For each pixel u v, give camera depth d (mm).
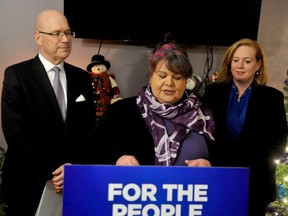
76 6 2479
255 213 1625
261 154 1589
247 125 1584
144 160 1115
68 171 800
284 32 2883
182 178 825
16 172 1670
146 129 1131
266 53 2906
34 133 1620
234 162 1563
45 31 1635
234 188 839
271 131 1585
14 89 1589
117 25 2549
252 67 1603
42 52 1694
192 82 2277
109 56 2715
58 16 1656
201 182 830
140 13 2549
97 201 812
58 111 1661
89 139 1194
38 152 1572
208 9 2592
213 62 2840
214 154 1205
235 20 2621
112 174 810
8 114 1570
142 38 2582
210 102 1661
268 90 1625
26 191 1653
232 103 1639
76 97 1762
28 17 2559
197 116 1170
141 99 1159
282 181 2127
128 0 2520
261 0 2609
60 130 1661
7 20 2545
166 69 1054
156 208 827
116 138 1162
